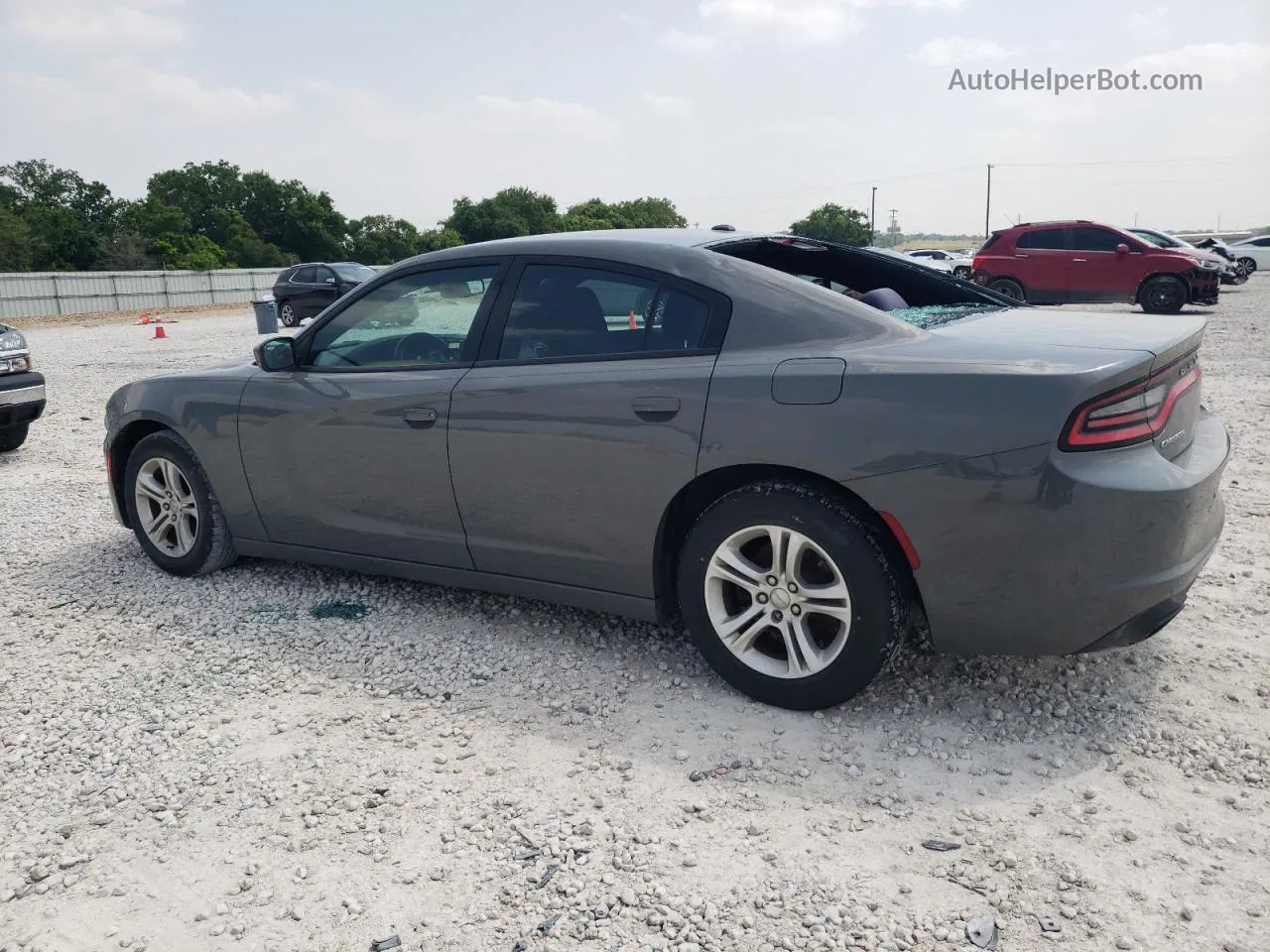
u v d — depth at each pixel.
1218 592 4.04
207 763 3.01
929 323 3.26
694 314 3.21
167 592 4.53
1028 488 2.65
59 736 3.22
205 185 97.12
